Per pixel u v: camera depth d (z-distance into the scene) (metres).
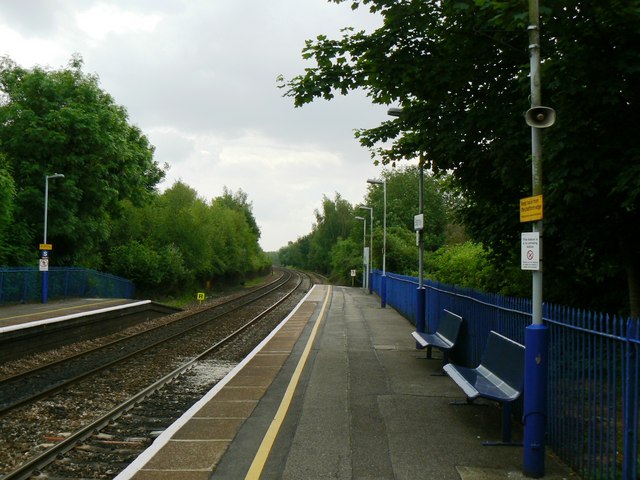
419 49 9.92
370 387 9.42
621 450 5.65
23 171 31.14
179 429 7.09
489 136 9.69
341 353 13.19
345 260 78.38
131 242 43.28
